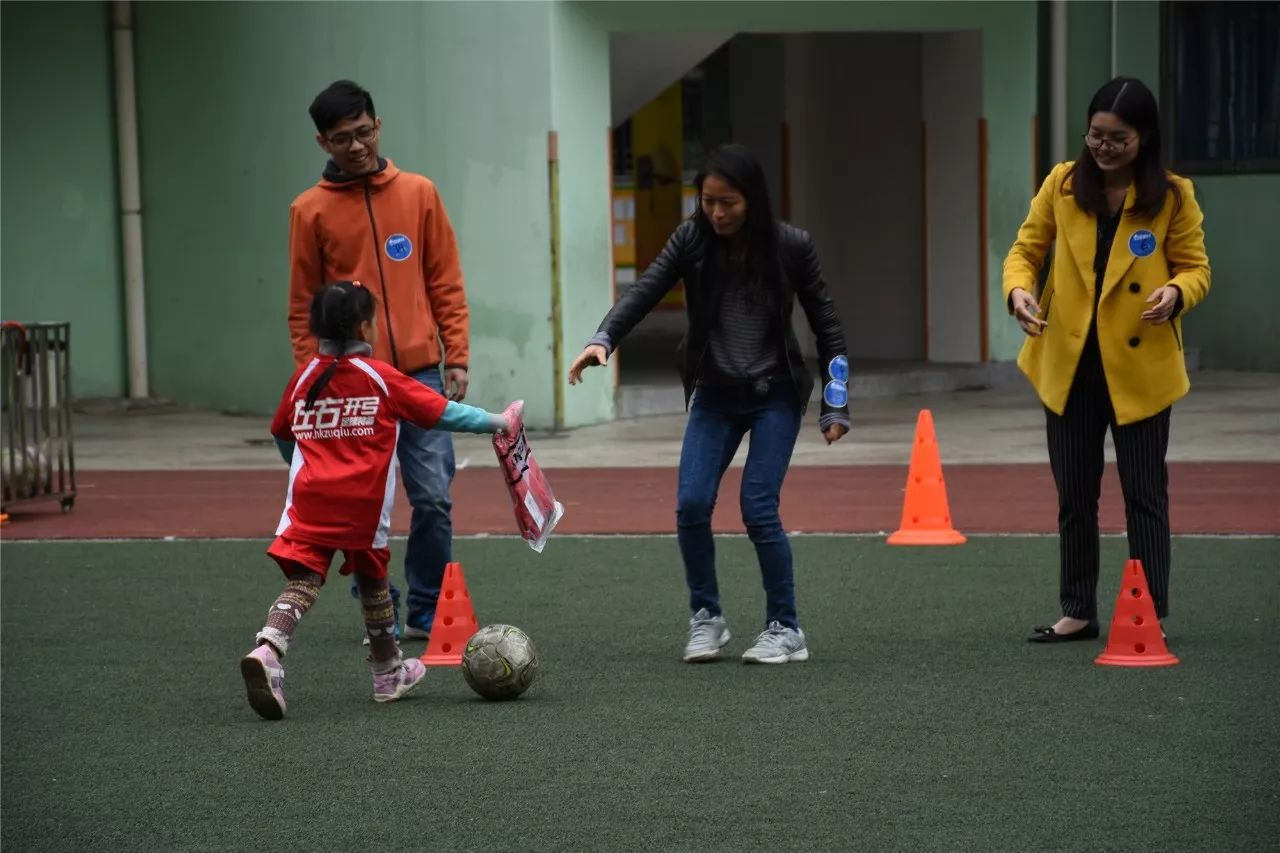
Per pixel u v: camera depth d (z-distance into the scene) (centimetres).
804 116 2464
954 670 891
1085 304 917
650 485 1579
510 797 695
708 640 921
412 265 962
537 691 867
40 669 938
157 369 2288
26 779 734
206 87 2195
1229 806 664
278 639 809
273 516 1458
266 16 2125
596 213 2014
